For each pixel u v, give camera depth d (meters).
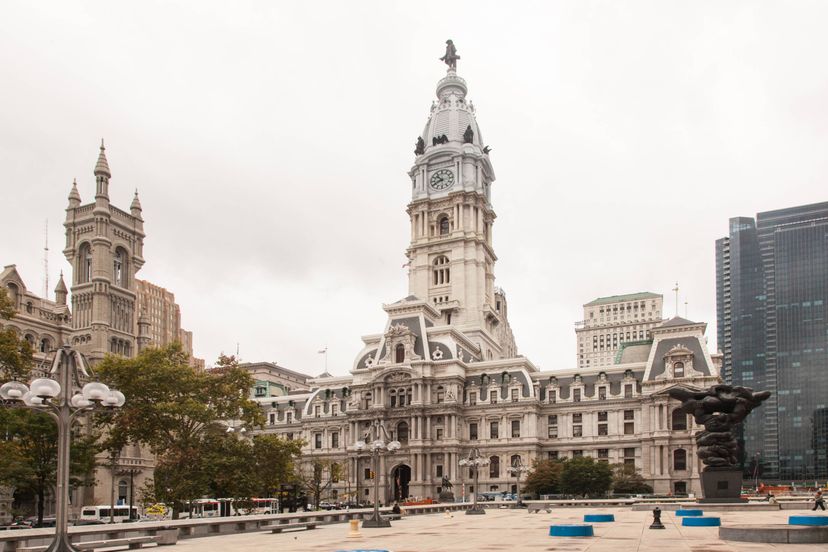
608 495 176.50
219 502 126.81
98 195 193.38
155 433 112.38
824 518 52.59
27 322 160.50
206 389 115.50
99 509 138.62
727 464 91.12
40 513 112.56
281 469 114.62
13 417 106.31
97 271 189.12
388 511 103.25
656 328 197.38
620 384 199.12
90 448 117.19
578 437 199.50
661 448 186.00
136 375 112.25
